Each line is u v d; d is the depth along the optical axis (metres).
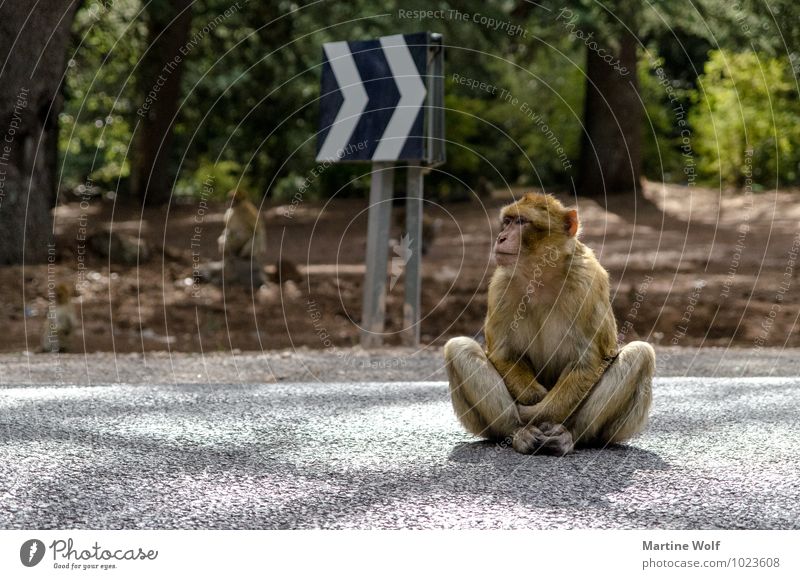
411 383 11.58
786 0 26.80
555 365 7.68
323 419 9.04
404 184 41.00
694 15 29.16
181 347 17.69
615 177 40.41
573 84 43.62
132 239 24.77
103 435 8.16
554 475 6.82
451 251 31.55
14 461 7.15
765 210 37.00
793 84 40.88
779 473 6.89
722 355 15.70
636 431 7.53
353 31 34.94
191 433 8.32
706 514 5.96
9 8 21.09
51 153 27.69
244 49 40.78
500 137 44.06
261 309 21.06
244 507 6.09
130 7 34.53
